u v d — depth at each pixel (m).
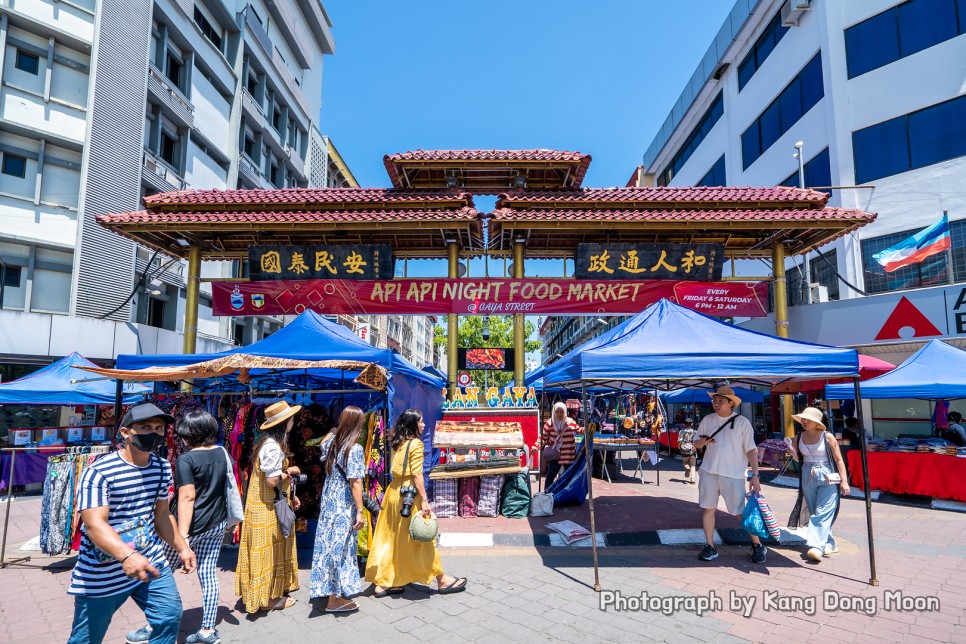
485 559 5.87
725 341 5.66
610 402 19.80
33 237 14.58
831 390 9.66
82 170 15.40
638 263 11.38
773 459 12.46
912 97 13.76
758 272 19.25
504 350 13.48
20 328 13.86
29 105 14.66
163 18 18.80
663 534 6.55
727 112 21.72
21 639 4.00
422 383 8.87
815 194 11.21
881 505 8.76
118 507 2.81
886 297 12.29
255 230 10.72
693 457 11.45
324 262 11.33
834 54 15.23
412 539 4.62
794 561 5.69
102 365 15.41
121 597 2.79
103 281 15.69
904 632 3.95
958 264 12.72
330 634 4.01
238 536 6.22
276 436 4.62
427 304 11.45
